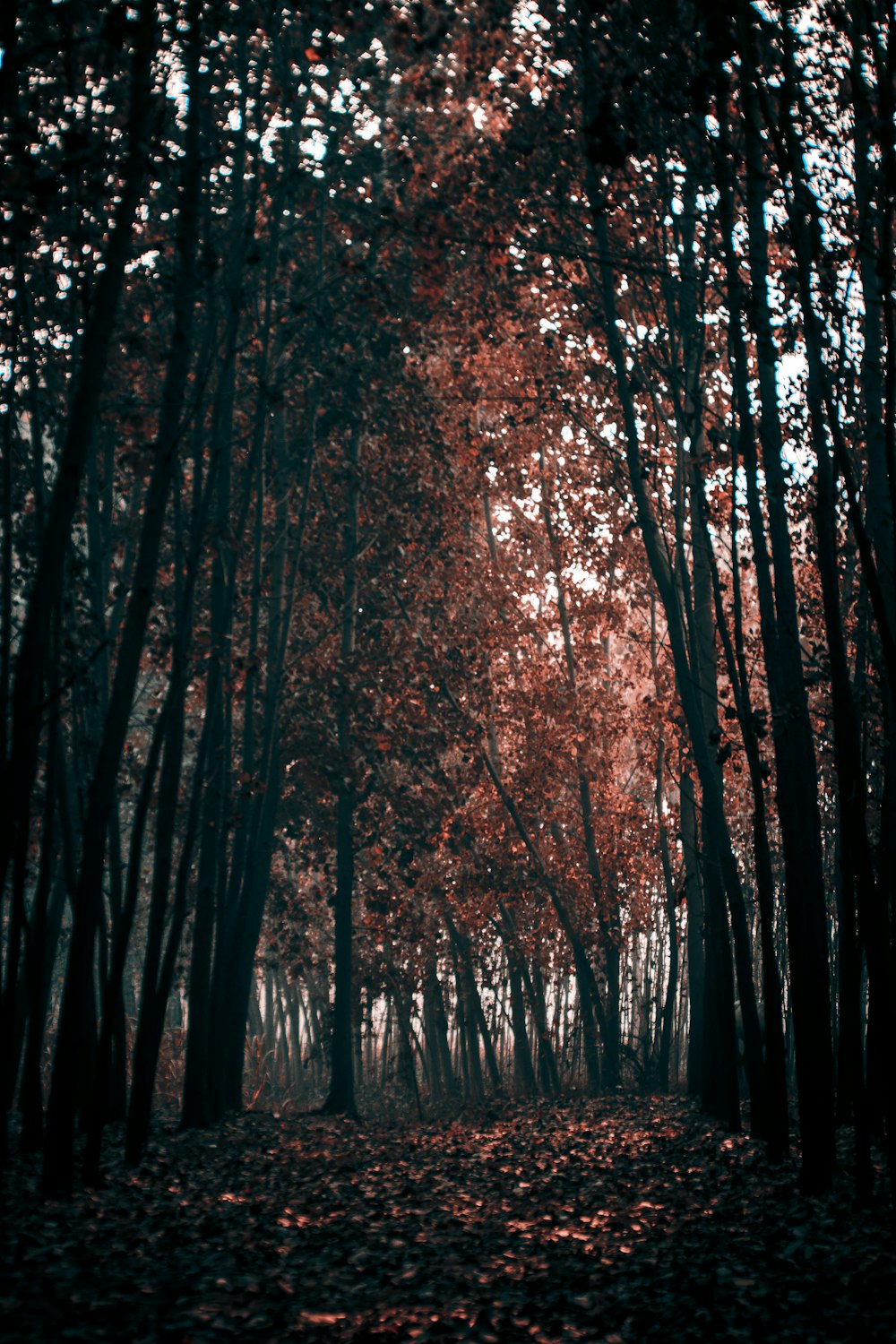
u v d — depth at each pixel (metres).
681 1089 36.41
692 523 21.70
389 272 21.45
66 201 11.62
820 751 21.88
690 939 28.45
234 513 22.56
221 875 21.52
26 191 10.92
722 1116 19.78
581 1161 15.95
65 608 13.95
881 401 13.62
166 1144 16.38
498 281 20.78
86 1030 16.98
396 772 30.12
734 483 14.84
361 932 34.81
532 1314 7.65
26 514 16.50
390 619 27.98
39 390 14.38
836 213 11.77
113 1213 10.46
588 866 34.22
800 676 13.40
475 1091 37.94
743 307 13.18
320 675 26.16
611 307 18.44
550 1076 35.47
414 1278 8.61
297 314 17.23
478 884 32.97
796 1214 10.92
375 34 15.55
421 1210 11.83
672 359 17.31
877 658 14.52
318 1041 37.75
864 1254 9.02
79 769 18.28
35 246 13.02
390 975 34.41
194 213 12.41
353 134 19.12
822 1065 12.40
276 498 23.67
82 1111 16.81
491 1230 10.70
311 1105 38.81
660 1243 9.96
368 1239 10.11
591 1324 7.42
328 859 31.02
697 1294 8.14
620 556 29.53
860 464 16.42
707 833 20.41
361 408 23.14
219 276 16.41
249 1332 6.90
